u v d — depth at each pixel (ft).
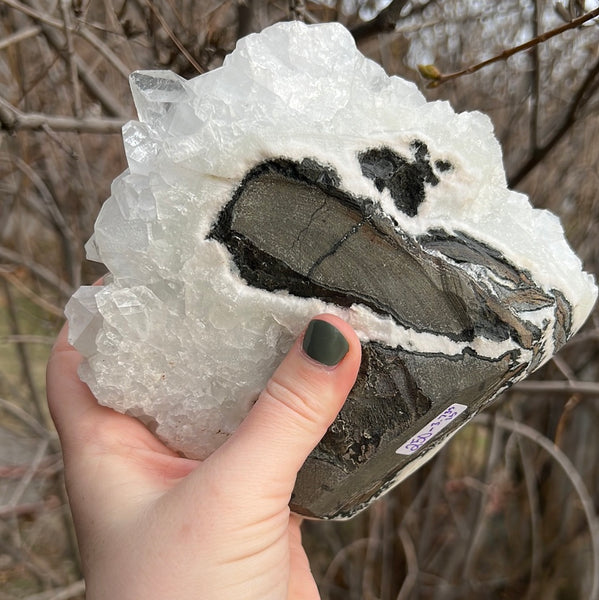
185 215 0.51
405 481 1.53
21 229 1.64
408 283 0.53
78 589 1.43
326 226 0.52
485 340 0.55
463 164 0.56
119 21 1.02
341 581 1.63
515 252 0.58
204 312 0.53
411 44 1.24
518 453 1.54
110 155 1.51
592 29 1.15
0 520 1.55
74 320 0.55
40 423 1.64
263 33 0.53
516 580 1.57
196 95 0.52
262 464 0.50
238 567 0.50
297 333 0.54
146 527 0.51
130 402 0.57
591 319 1.33
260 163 0.50
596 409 1.43
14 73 1.23
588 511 1.20
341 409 0.57
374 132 0.53
